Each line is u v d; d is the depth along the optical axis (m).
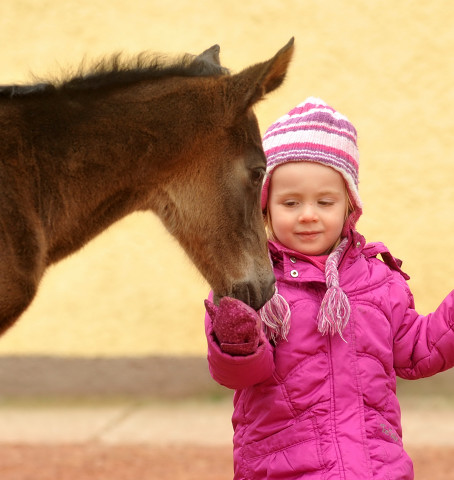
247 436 4.80
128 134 5.06
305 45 14.58
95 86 5.13
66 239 5.16
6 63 14.62
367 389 4.68
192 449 11.41
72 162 5.01
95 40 14.64
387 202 14.45
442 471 10.23
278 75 5.16
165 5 14.62
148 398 14.00
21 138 4.93
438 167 14.38
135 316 14.53
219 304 4.91
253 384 4.61
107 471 10.41
